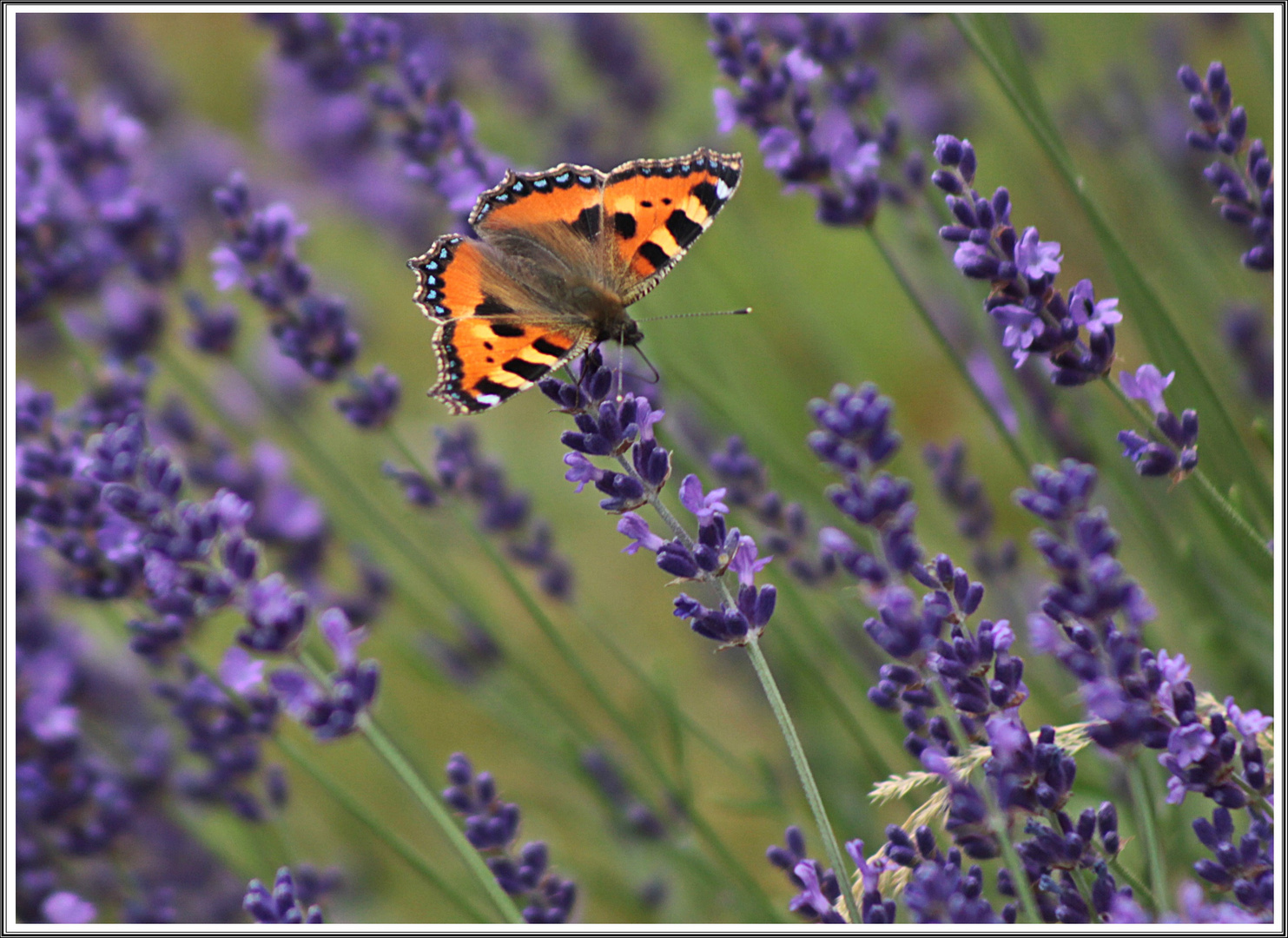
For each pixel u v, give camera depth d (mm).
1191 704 1149
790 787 1263
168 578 1173
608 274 1206
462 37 1308
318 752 1288
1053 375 1165
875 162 1207
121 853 1223
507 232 1206
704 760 1303
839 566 1229
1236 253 1273
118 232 1236
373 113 1238
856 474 1160
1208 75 1180
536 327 1199
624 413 1163
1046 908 1154
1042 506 1150
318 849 1271
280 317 1223
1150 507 1235
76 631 1244
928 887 1148
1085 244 1305
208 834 1265
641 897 1260
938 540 1277
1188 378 1224
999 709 1155
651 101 1310
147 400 1246
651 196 1205
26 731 1208
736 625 1158
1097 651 1149
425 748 1311
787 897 1257
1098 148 1296
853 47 1222
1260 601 1237
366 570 1264
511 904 1167
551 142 1310
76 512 1195
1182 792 1151
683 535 1162
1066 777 1150
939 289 1279
